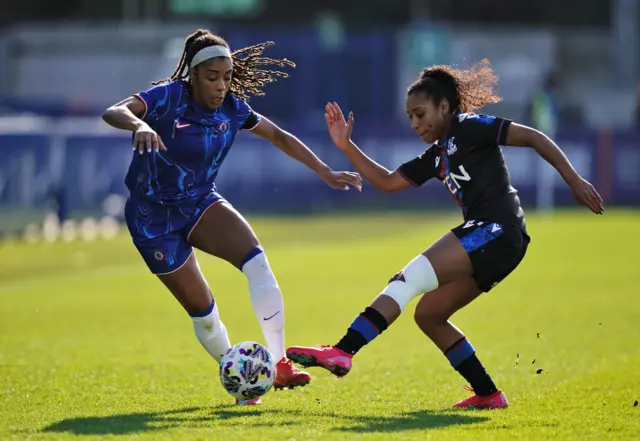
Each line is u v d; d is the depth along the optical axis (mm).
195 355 31984
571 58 168375
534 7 194750
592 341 34406
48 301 48156
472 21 194250
